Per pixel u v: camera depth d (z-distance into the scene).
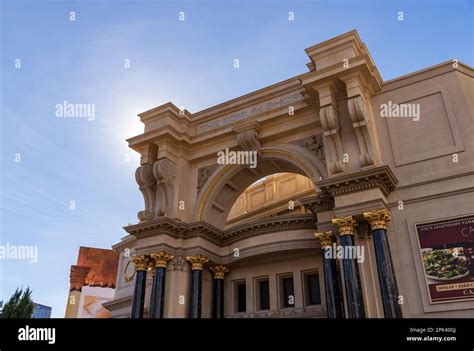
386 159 17.44
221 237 22.06
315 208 17.73
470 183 15.46
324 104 17.84
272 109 20.81
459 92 17.05
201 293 20.38
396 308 14.18
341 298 15.85
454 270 14.62
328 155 17.89
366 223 15.98
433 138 16.86
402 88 18.33
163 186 21.64
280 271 21.06
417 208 16.05
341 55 18.55
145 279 20.39
